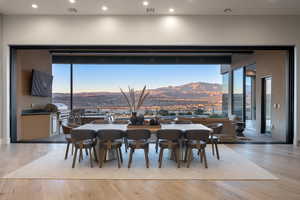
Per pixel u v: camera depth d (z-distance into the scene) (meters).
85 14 4.88
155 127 3.79
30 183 2.74
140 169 3.26
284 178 2.92
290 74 4.99
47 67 7.11
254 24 4.86
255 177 2.94
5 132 4.95
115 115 9.14
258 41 4.86
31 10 4.68
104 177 2.93
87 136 3.30
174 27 4.91
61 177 2.93
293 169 3.26
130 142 3.45
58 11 4.72
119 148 3.62
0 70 4.89
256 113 6.88
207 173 3.09
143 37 4.92
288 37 4.84
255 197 2.38
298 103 4.87
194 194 2.45
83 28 4.91
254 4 4.35
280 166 3.40
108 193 2.47
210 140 3.90
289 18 4.85
